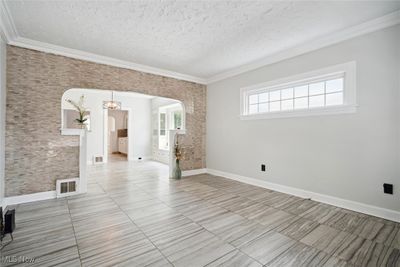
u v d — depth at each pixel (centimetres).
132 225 225
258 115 389
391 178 235
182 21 246
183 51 338
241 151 429
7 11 223
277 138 359
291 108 344
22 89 291
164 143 769
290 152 339
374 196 248
